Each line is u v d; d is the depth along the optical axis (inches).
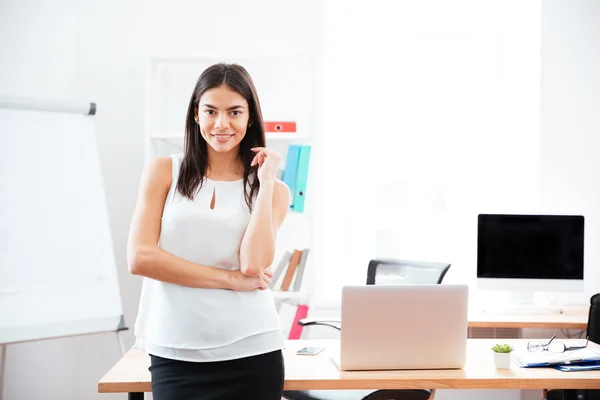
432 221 141.4
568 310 135.7
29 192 116.0
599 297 111.9
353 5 149.7
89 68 142.6
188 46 145.6
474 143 150.3
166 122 143.3
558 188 144.2
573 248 131.3
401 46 150.6
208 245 70.4
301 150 129.0
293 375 78.2
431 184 135.0
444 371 80.2
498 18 150.3
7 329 110.5
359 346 79.2
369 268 118.7
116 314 120.6
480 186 150.1
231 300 69.7
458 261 149.7
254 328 69.9
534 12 146.2
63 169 120.3
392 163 150.4
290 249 143.0
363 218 149.9
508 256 132.0
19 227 114.0
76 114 124.2
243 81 72.1
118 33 143.4
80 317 117.0
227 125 70.4
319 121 133.1
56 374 137.4
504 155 149.4
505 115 149.7
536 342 95.7
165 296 70.0
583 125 144.5
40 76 137.0
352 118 150.2
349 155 150.3
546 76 144.2
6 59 133.6
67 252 117.7
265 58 133.3
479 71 150.8
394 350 79.5
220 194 72.9
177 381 68.4
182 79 143.3
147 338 70.9
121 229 142.3
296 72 145.6
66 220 118.7
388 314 79.0
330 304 146.5
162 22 144.8
